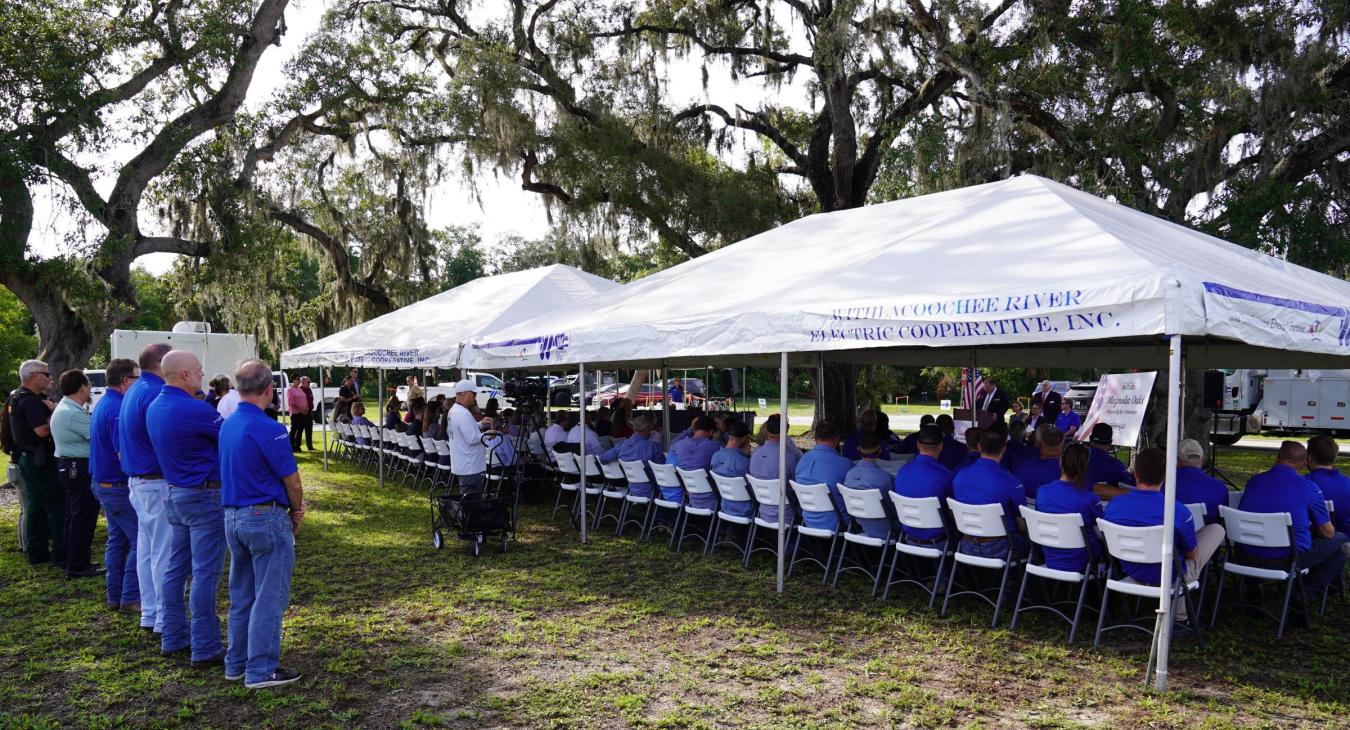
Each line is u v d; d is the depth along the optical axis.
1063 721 4.29
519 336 8.91
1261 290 5.03
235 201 17.05
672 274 8.95
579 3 20.83
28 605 6.39
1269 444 22.03
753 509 7.62
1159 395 15.07
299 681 4.89
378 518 10.30
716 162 21.66
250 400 4.62
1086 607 5.93
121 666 5.08
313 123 19.66
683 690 4.78
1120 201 14.09
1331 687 4.67
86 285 14.20
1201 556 5.32
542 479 11.02
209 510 5.02
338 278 21.69
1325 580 5.99
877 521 6.58
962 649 5.36
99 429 5.97
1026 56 15.02
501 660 5.27
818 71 18.86
